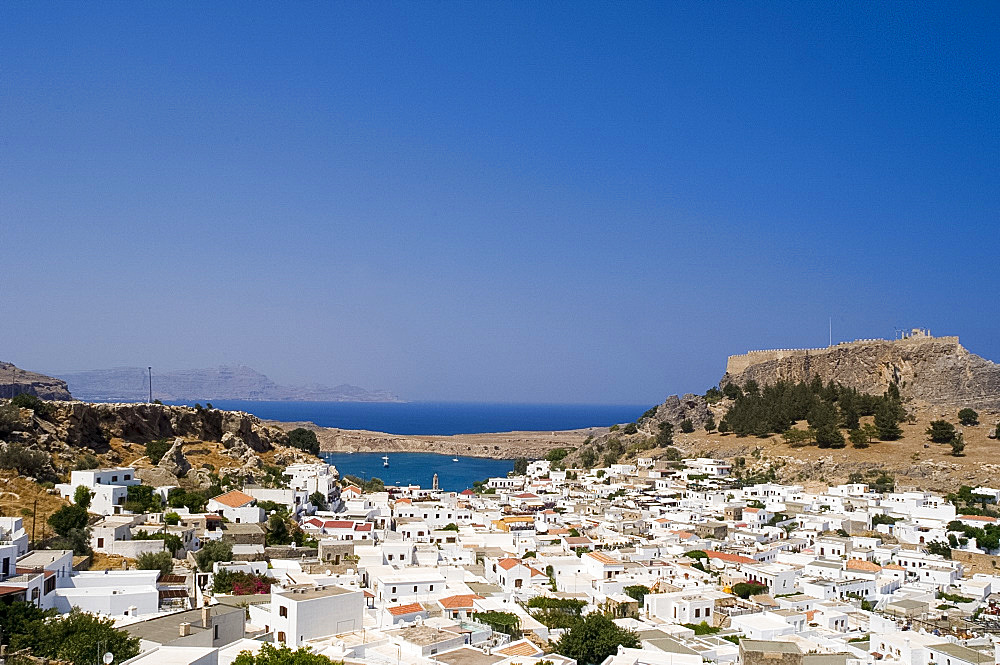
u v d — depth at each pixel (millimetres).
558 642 116125
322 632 107562
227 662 93438
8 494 175625
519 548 194125
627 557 181750
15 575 108312
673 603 142000
